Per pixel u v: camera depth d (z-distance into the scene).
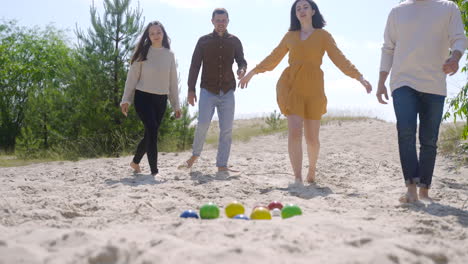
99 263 1.90
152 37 5.79
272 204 3.64
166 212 3.56
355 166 7.02
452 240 2.71
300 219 2.88
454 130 8.97
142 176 5.76
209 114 5.96
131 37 12.04
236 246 2.12
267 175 5.99
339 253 2.11
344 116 16.52
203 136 6.08
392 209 3.62
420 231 2.82
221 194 4.40
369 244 2.30
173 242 2.21
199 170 6.34
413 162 3.86
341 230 2.60
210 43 5.85
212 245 2.22
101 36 11.82
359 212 3.52
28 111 13.50
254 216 3.06
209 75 5.91
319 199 4.21
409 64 3.90
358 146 9.64
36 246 2.20
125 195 4.20
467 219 3.28
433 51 3.86
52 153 11.62
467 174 6.23
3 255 2.00
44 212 3.30
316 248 2.21
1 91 23.03
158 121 5.98
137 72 5.84
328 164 7.23
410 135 3.85
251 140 12.45
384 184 5.25
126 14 12.05
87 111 11.62
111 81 11.84
